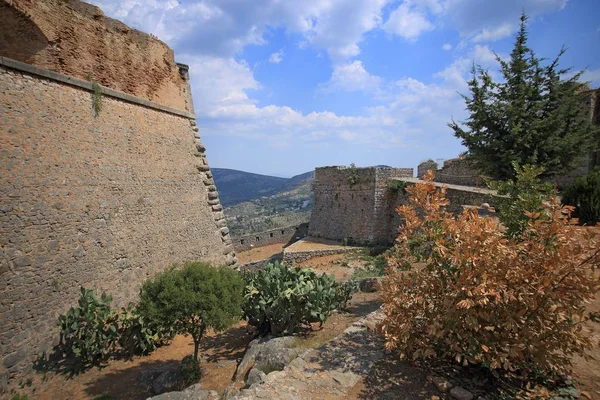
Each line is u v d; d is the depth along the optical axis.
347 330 6.97
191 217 13.34
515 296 4.28
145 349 8.73
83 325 7.87
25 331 7.21
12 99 7.79
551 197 4.98
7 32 8.22
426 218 5.45
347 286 10.71
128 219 10.40
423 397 4.59
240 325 11.30
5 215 7.23
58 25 9.05
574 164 12.02
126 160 10.72
